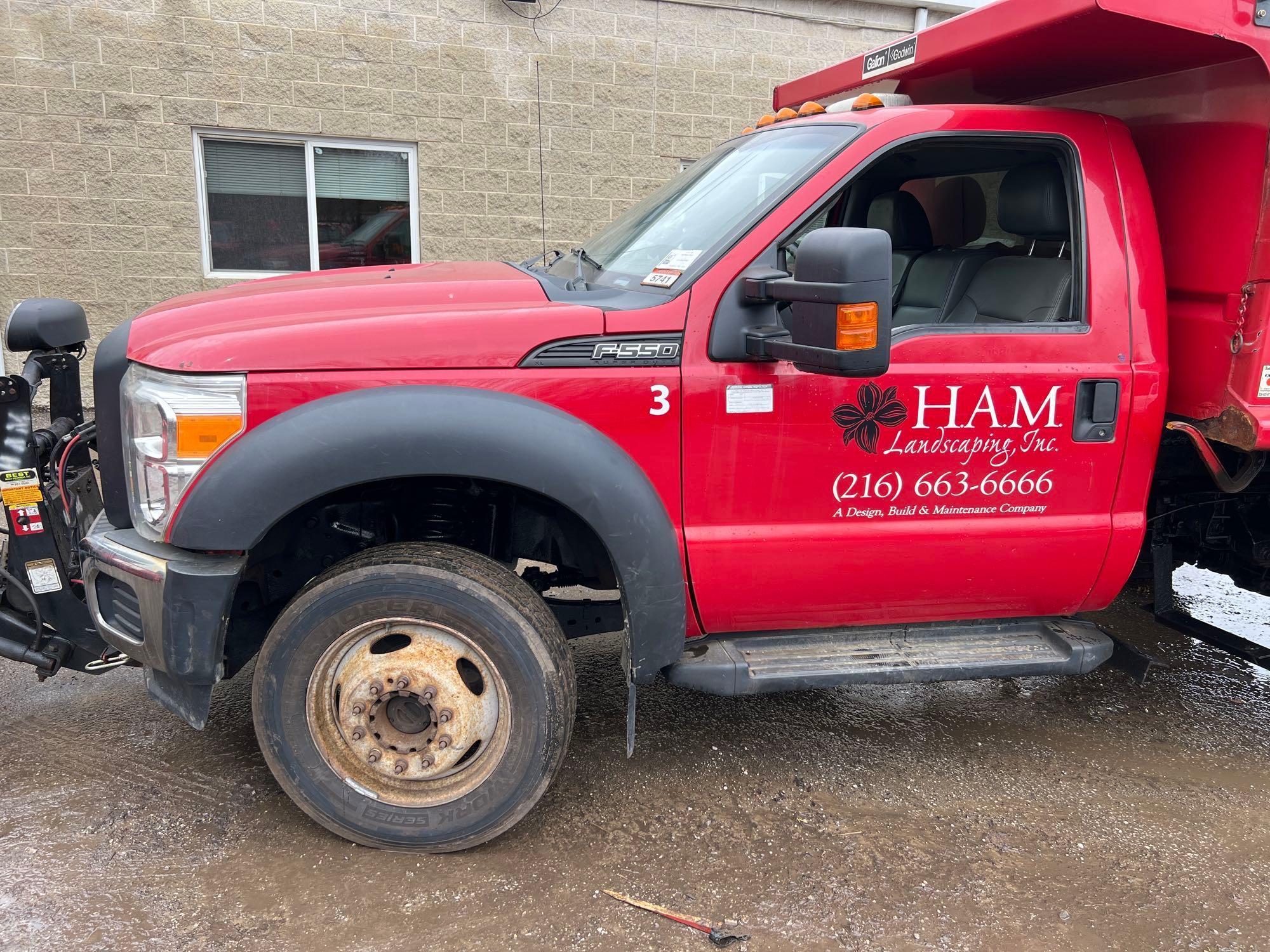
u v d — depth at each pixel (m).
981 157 3.40
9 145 6.98
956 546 2.83
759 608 2.80
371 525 2.92
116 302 7.46
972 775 3.21
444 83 7.72
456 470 2.39
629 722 2.69
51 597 2.82
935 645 2.99
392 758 2.62
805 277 2.24
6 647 2.82
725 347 2.57
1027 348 2.76
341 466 2.35
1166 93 3.06
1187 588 5.16
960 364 2.71
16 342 3.07
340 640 2.53
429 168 7.87
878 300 2.18
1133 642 4.40
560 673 2.58
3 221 7.10
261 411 2.38
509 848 2.73
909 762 3.29
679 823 2.87
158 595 2.43
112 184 7.23
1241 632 4.51
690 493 2.63
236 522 2.35
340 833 2.64
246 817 2.82
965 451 2.77
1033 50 2.88
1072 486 2.88
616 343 2.53
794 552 2.72
